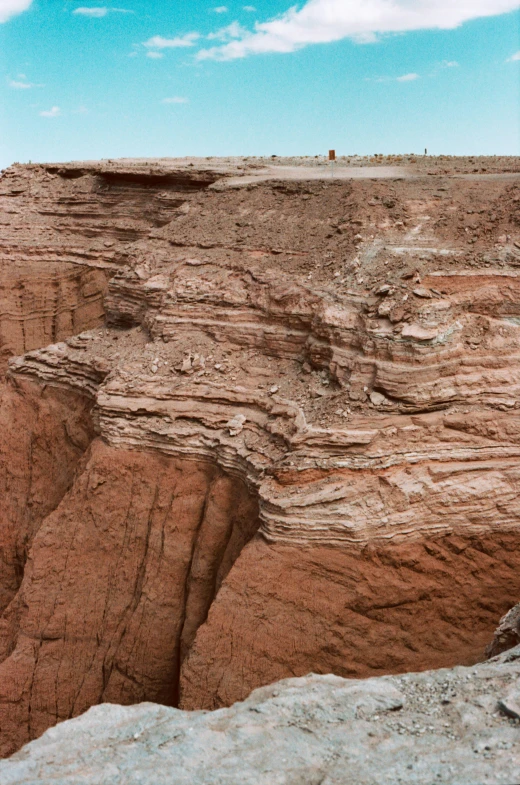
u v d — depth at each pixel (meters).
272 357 26.53
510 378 22.91
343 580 20.62
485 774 10.17
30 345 45.94
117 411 26.03
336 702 12.04
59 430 30.55
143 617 23.86
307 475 21.34
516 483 22.17
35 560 25.38
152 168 44.53
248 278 28.09
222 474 24.30
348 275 25.67
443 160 45.81
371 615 20.67
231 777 10.44
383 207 28.75
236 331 27.22
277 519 20.98
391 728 11.42
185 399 25.70
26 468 31.20
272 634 20.27
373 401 22.42
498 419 22.48
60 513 25.92
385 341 22.70
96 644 24.33
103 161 56.28
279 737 11.23
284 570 20.70
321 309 25.00
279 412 23.88
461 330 23.36
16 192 51.25
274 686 12.73
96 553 25.17
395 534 21.17
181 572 24.12
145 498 25.19
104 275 45.06
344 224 28.23
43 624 24.55
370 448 21.73
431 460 21.92
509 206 27.52
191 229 32.50
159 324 28.59
